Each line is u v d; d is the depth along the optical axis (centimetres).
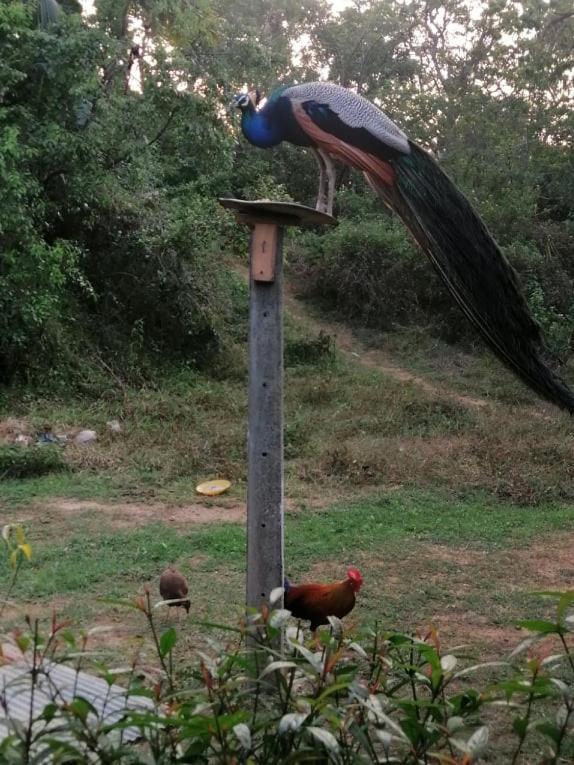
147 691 235
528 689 224
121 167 1329
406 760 218
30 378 1102
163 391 1191
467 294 318
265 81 1795
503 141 2167
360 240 1891
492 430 1070
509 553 651
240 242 1488
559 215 2205
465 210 319
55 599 513
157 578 560
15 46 1034
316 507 768
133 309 1342
